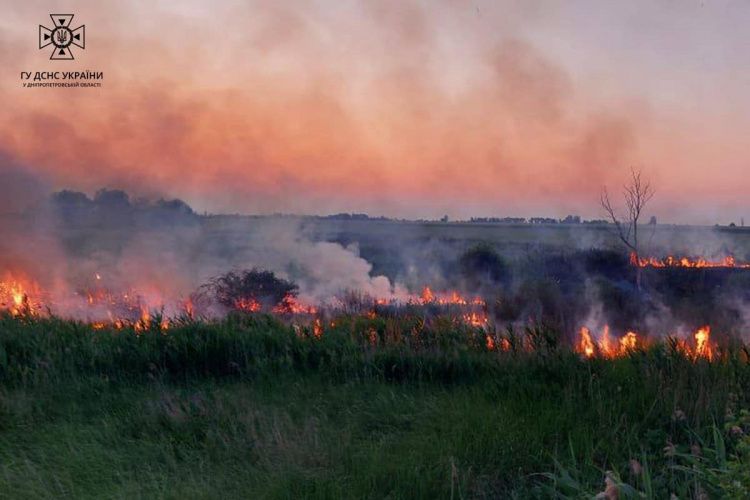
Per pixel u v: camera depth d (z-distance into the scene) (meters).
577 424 5.29
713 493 3.80
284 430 5.30
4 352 7.07
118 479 4.63
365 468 4.62
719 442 4.22
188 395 6.52
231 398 6.30
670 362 6.60
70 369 7.10
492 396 6.40
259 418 5.59
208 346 7.68
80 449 5.09
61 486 4.40
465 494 4.25
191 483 4.46
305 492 4.35
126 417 5.86
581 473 4.38
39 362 6.99
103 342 7.80
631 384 6.19
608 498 3.74
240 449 5.04
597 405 5.63
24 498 4.26
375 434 5.48
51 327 8.30
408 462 4.70
